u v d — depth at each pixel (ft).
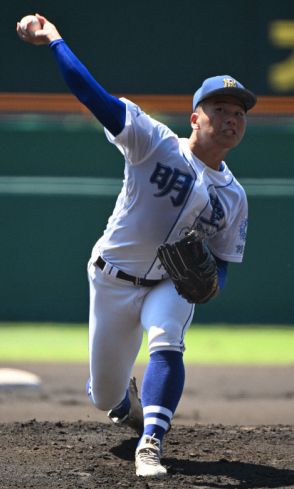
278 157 146.92
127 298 57.21
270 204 146.41
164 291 56.65
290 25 146.92
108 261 56.90
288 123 148.46
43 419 83.97
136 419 63.00
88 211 146.00
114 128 53.67
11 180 146.00
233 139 54.65
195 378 108.88
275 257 146.72
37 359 119.85
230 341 135.13
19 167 146.20
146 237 55.67
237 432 70.59
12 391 98.58
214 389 102.37
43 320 146.82
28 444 64.64
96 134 146.30
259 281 146.82
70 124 146.82
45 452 62.23
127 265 56.54
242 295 147.02
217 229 57.21
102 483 53.83
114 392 59.67
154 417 54.75
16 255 146.20
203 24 146.61
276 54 147.23
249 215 146.51
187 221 55.67
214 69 147.13
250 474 57.72
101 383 59.21
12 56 148.05
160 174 54.65
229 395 99.14
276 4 146.51
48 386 102.27
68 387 101.86
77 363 117.39
